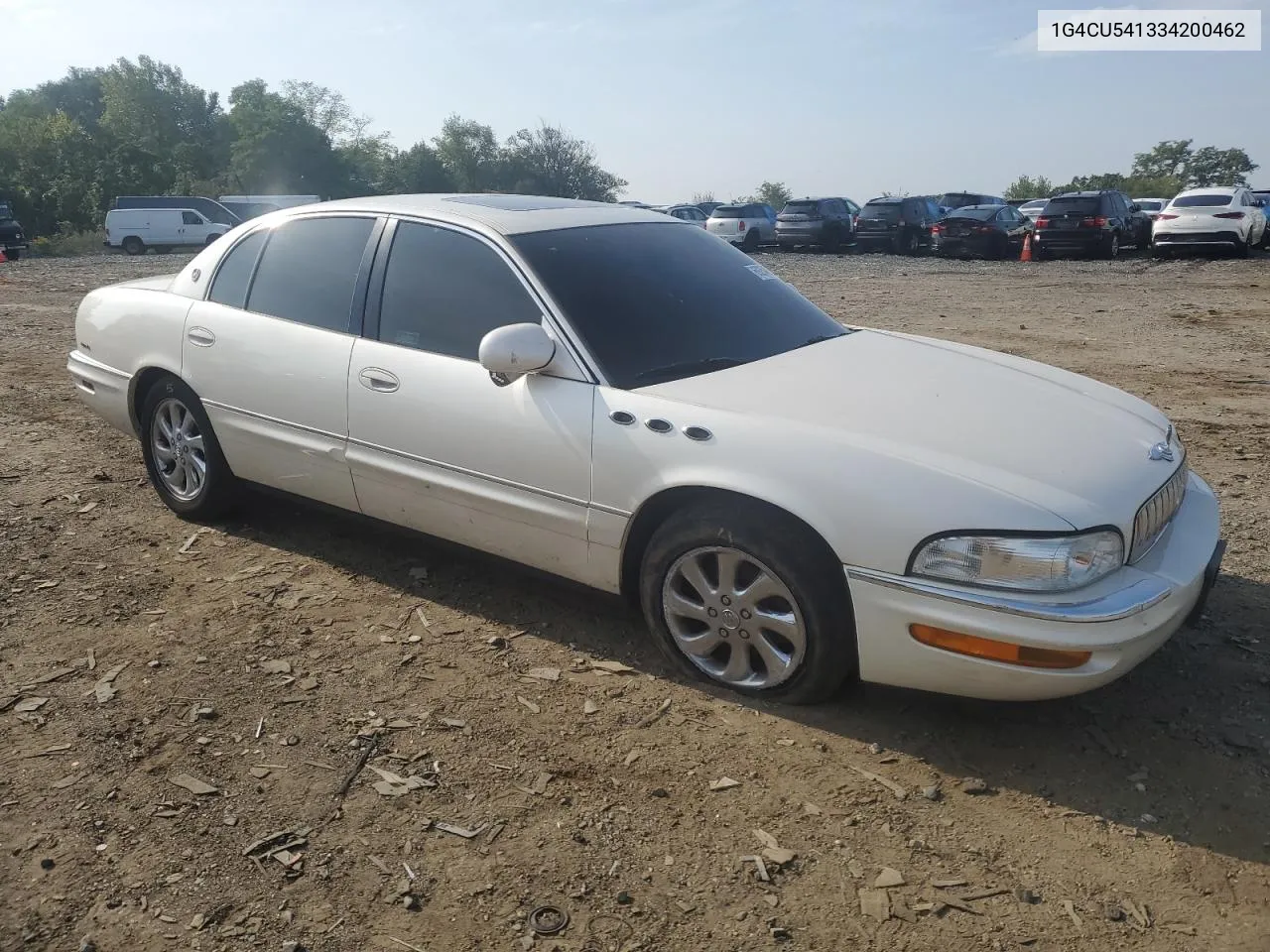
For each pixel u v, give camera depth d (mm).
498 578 4410
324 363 4254
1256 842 2732
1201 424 6984
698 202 40219
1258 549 4609
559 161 80188
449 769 3062
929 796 2922
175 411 5031
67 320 12781
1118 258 23531
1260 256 22297
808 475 3102
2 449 6359
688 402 3430
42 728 3279
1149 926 2443
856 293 16172
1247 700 3404
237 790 2965
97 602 4176
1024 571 2865
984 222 25000
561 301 3746
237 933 2434
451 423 3859
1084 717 3324
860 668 3150
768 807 2883
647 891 2564
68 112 98625
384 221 4285
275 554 4691
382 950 2381
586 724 3301
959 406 3449
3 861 2680
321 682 3562
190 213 34562
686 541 3377
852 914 2482
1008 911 2492
